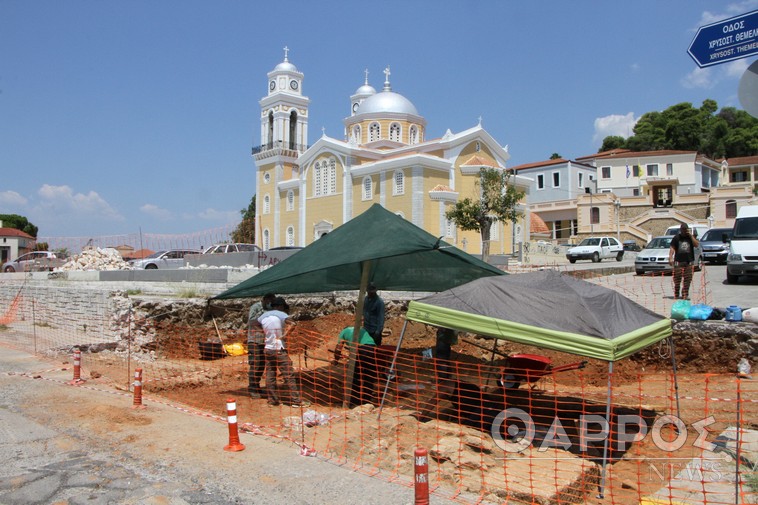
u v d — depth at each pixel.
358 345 10.55
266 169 60.72
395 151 50.75
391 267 11.99
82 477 6.20
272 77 60.94
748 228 19.61
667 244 26.55
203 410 9.52
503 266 29.47
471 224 38.34
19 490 5.86
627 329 7.43
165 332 15.59
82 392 10.30
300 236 55.31
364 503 5.56
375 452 7.09
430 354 10.42
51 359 14.03
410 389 10.33
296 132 60.66
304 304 18.53
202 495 5.74
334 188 52.16
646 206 59.06
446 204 44.50
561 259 44.19
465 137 47.31
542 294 8.04
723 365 11.26
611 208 59.16
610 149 93.81
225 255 32.16
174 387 11.38
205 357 14.85
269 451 7.07
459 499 5.74
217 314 16.66
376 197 47.97
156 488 5.91
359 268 11.91
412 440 7.67
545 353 13.47
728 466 6.86
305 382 11.92
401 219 11.12
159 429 7.98
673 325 11.98
